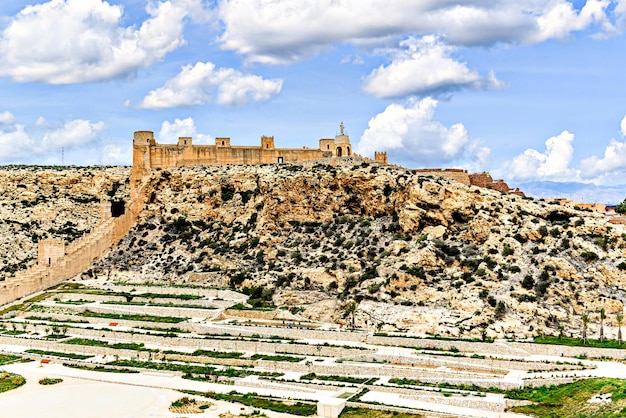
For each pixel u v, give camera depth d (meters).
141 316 194.62
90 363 166.38
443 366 147.12
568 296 169.50
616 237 183.38
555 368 141.38
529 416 120.94
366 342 164.25
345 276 193.62
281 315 186.12
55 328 190.50
